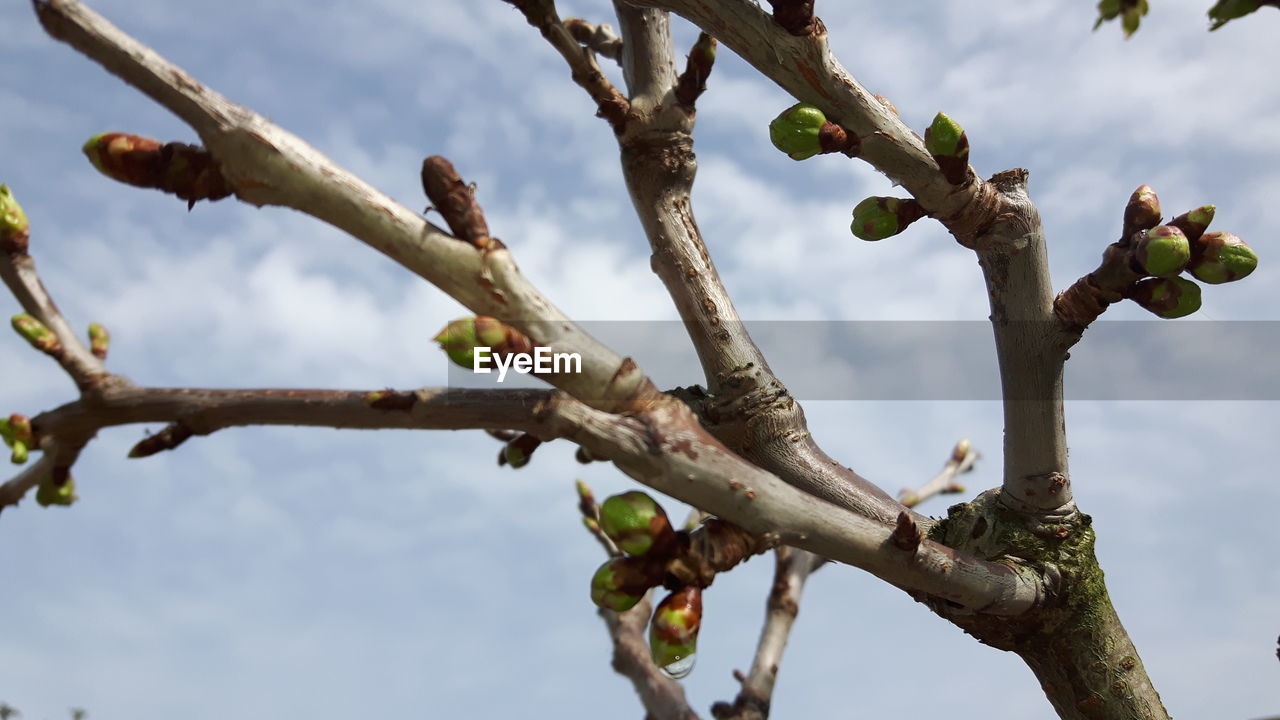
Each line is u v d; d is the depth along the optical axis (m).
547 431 1.84
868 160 2.36
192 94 1.68
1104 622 2.58
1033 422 2.57
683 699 4.71
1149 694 2.58
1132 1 1.57
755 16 2.23
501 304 1.76
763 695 4.66
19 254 2.04
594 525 4.80
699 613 1.84
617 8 3.01
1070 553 2.56
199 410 1.96
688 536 1.91
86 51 1.65
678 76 2.97
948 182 2.38
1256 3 1.76
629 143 2.92
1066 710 2.64
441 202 1.79
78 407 2.02
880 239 2.47
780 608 4.93
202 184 1.84
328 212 1.74
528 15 2.72
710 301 2.80
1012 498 2.63
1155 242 2.28
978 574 2.29
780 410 2.72
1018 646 2.63
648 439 1.82
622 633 4.94
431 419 1.87
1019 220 2.46
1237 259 2.30
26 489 2.17
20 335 2.00
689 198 2.94
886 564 2.05
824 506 1.97
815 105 2.31
